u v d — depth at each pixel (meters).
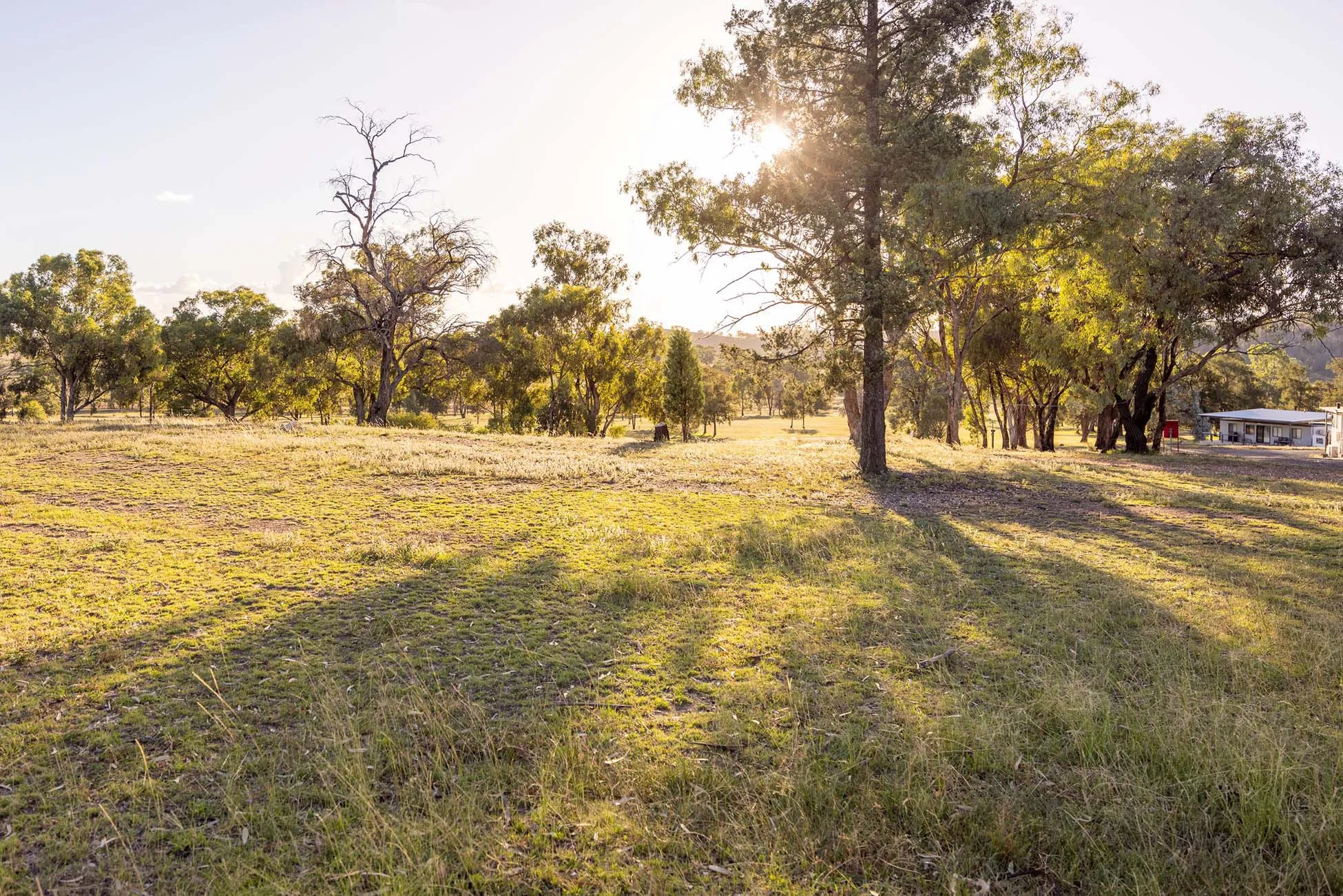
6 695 5.10
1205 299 25.84
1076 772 4.35
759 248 19.23
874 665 6.02
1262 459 27.25
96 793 3.96
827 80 17.62
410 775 4.21
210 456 16.81
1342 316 24.05
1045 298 32.47
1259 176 23.92
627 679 5.71
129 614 6.84
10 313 45.97
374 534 10.67
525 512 12.69
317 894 3.22
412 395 79.06
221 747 4.47
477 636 6.57
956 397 33.28
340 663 5.86
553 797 3.97
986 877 3.48
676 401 48.91
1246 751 4.42
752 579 8.77
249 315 56.72
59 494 12.38
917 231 16.61
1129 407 31.84
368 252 38.28
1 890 3.20
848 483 17.48
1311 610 7.51
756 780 4.15
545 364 50.25
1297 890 3.44
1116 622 7.11
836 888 3.38
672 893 3.29
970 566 9.53
